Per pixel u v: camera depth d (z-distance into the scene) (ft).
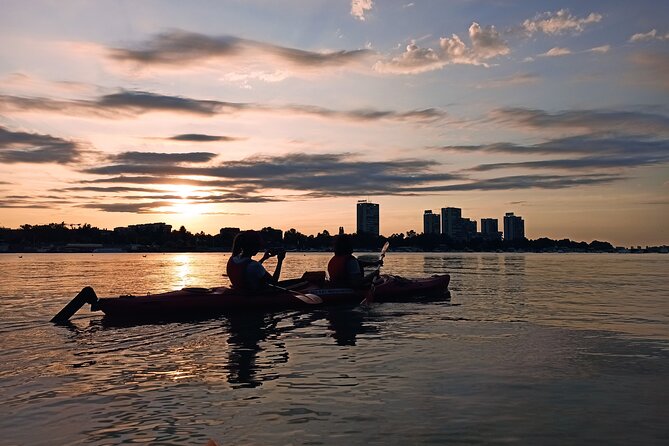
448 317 27.61
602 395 13.23
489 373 15.40
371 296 33.71
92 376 15.19
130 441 10.21
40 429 10.85
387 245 39.47
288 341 20.76
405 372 15.55
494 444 10.07
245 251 31.37
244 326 24.84
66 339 21.33
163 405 12.42
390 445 10.00
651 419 11.47
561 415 11.71
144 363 16.87
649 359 17.28
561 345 19.70
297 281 35.81
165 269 100.01
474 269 94.38
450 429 10.84
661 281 60.59
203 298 29.50
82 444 10.07
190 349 19.22
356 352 18.51
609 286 51.44
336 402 12.64
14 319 27.02
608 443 10.15
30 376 15.16
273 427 10.93
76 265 123.95
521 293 42.27
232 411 11.98
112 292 43.39
